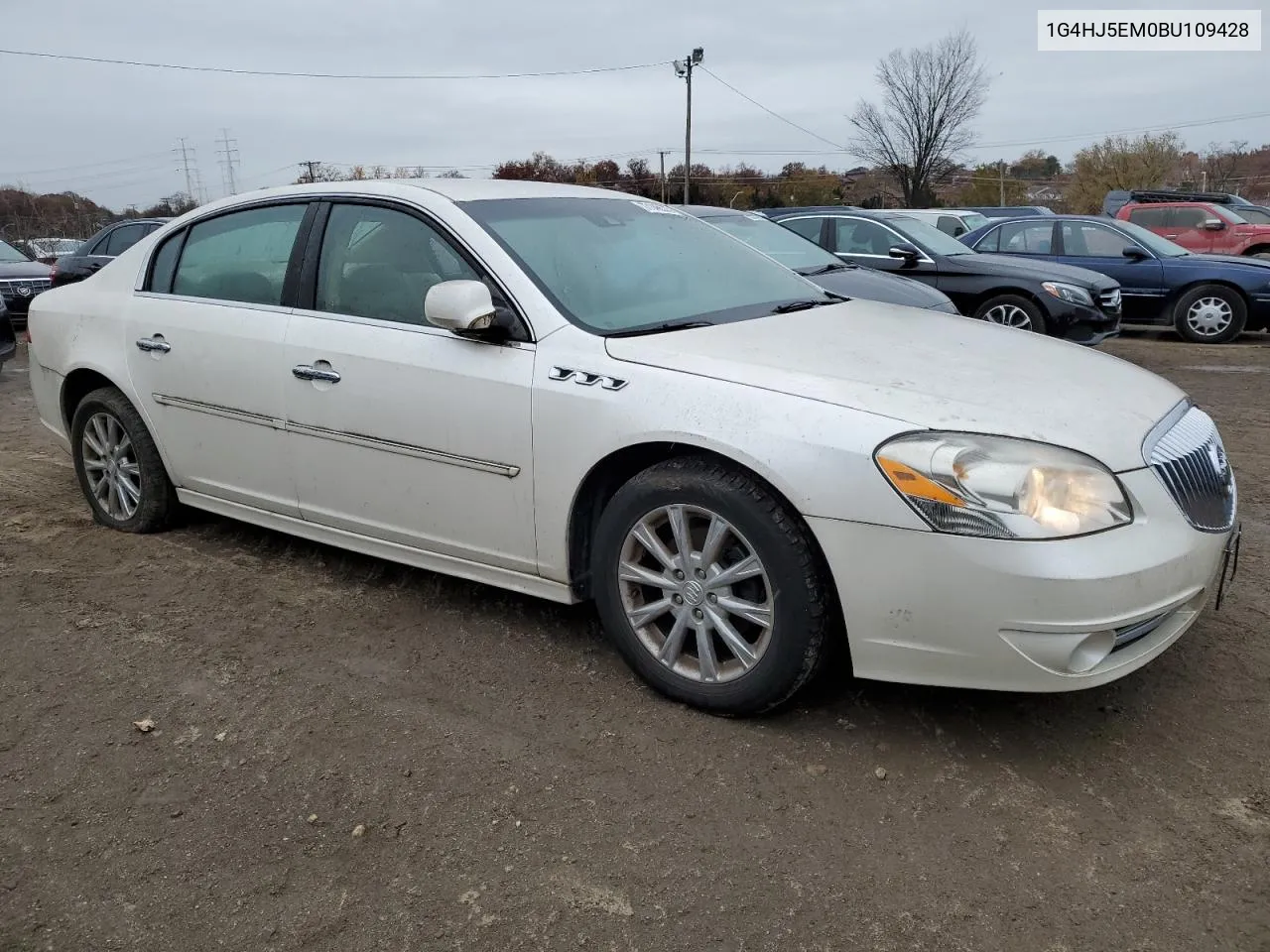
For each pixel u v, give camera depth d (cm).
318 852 249
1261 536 466
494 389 327
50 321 489
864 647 276
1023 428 265
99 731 304
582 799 268
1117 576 254
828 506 269
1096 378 314
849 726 300
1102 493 261
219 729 304
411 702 318
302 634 368
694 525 302
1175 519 271
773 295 390
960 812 260
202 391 414
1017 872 238
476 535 345
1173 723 300
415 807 266
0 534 477
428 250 357
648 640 317
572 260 356
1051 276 934
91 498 489
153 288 447
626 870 241
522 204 376
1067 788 270
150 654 353
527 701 318
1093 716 304
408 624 375
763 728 300
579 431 309
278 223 404
